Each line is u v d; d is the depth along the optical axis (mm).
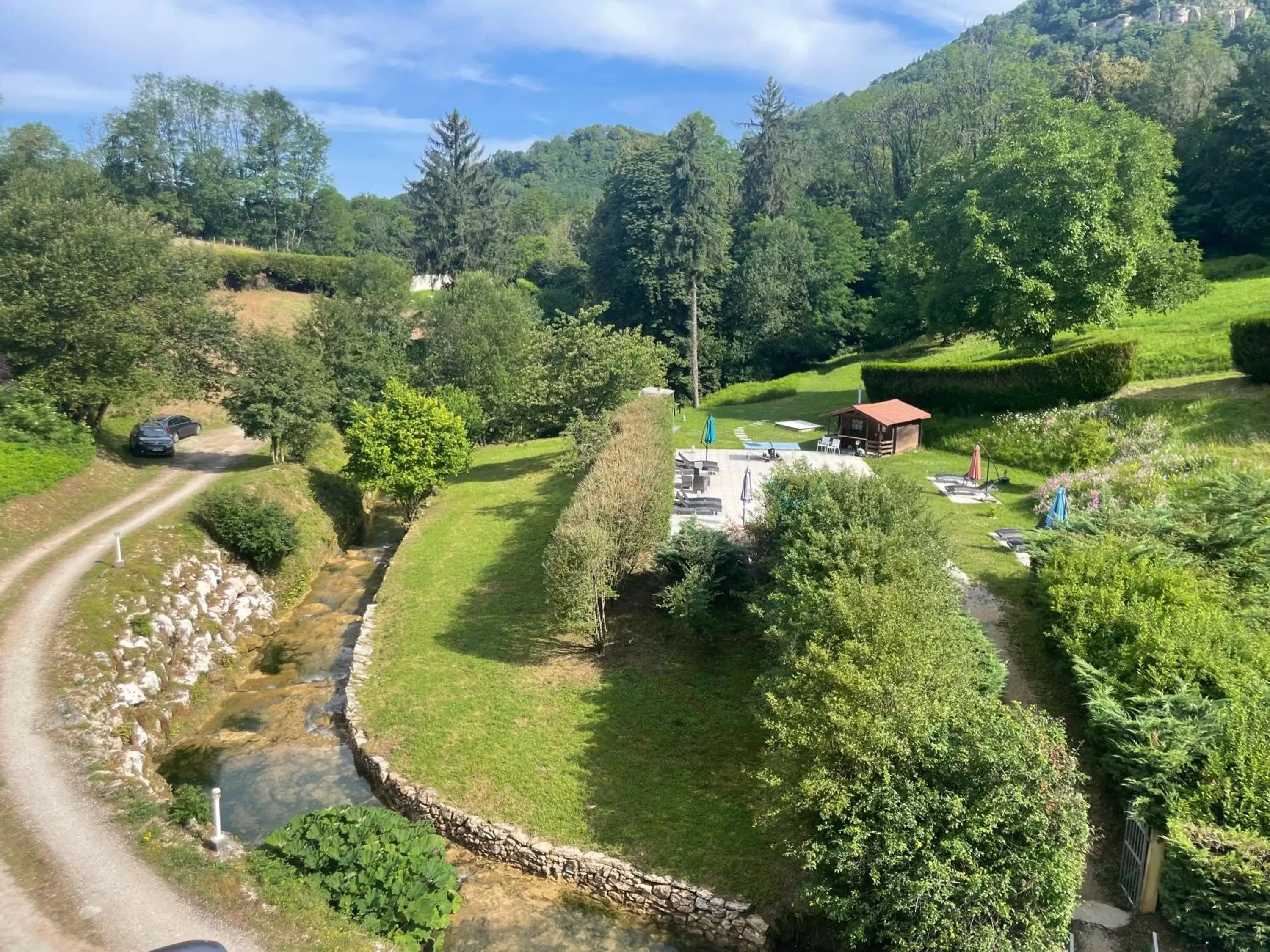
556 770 15203
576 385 33125
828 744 10953
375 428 30938
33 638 17438
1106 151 36969
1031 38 87250
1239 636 13805
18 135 61250
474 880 13250
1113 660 14055
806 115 113688
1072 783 10500
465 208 73000
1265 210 56750
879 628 12336
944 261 41938
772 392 53656
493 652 19719
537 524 28750
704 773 14906
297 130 88875
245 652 21516
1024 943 9539
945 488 29047
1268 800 10094
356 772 16344
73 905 10414
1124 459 27750
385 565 28859
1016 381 34438
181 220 79312
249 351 34500
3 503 24203
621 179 70688
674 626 19453
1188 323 41312
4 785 12930
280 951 9906
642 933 12219
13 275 30047
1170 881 10297
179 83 80875
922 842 9883
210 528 25250
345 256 81062
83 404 31141
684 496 27484
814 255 69625
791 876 12352
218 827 12102
